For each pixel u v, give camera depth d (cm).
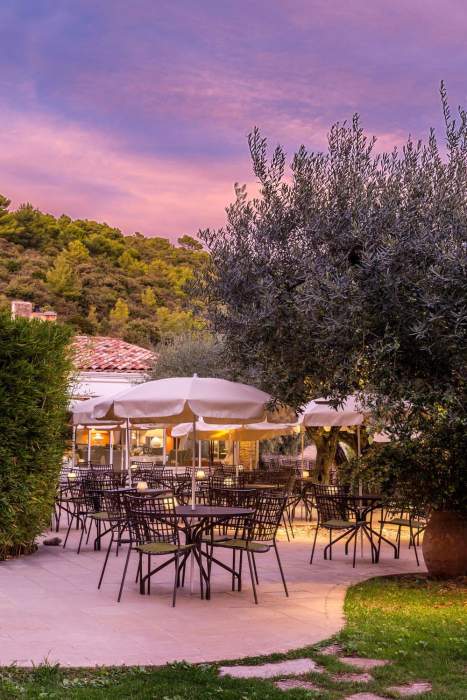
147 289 5522
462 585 932
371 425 913
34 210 6588
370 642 663
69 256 5809
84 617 748
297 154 934
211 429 1581
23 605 802
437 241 768
